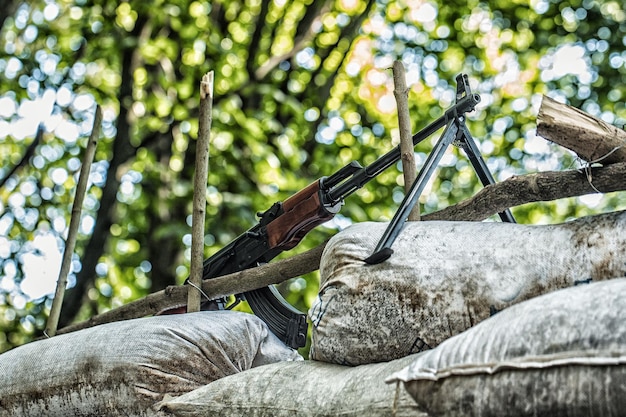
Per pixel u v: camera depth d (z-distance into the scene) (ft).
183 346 22.35
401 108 23.39
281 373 20.27
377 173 23.40
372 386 17.99
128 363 22.29
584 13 67.92
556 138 19.52
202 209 26.21
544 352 15.10
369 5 65.77
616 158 19.35
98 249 55.42
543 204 64.18
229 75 58.85
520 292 18.15
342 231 20.97
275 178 55.93
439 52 69.67
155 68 58.90
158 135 58.59
